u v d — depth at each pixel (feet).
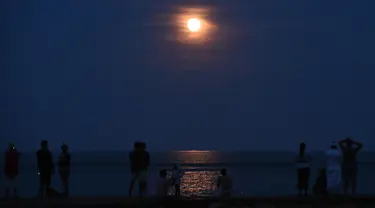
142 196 83.41
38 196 84.99
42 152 85.35
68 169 88.79
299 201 80.02
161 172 88.43
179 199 80.64
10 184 89.35
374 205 79.61
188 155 531.50
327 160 85.71
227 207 78.59
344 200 81.05
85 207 77.41
